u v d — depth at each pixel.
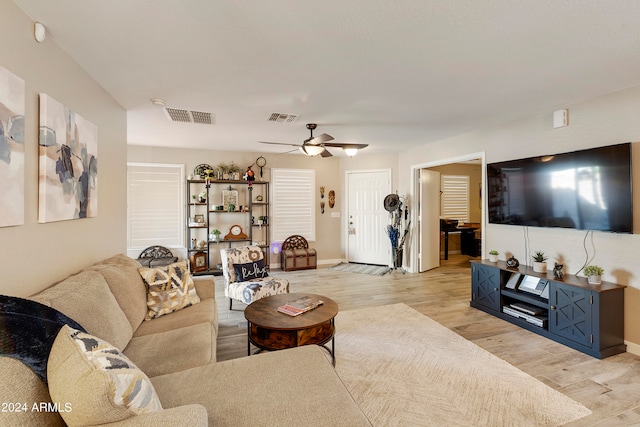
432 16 1.67
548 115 3.33
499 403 1.98
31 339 1.00
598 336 2.55
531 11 1.63
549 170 3.20
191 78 2.47
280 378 1.48
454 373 2.34
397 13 1.64
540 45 1.99
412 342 2.86
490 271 3.59
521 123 3.64
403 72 2.38
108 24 1.72
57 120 1.84
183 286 2.59
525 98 2.96
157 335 2.01
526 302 3.43
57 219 1.84
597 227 2.78
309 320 2.26
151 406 1.02
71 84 2.10
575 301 2.72
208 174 5.52
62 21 1.68
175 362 1.70
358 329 3.15
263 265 3.96
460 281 5.18
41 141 1.71
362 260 6.66
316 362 1.63
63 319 1.19
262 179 6.17
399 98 2.95
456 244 7.82
